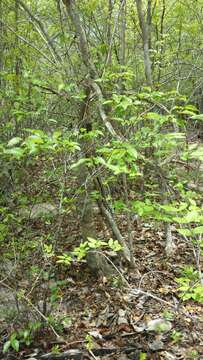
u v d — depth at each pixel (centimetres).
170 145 369
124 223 634
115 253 520
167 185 468
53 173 402
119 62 673
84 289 475
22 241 424
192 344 383
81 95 418
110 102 356
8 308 402
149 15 724
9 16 639
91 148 391
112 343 392
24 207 470
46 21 647
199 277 302
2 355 375
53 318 405
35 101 495
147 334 400
